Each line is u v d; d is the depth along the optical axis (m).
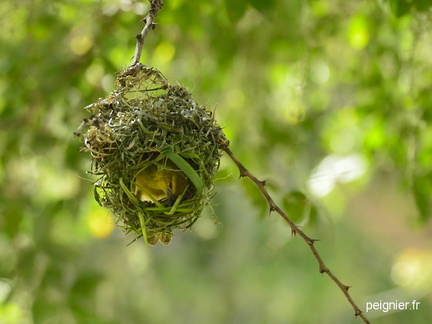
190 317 15.73
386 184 17.48
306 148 12.60
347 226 17.58
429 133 10.76
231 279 16.06
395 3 8.34
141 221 5.78
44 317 9.93
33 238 10.54
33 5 10.02
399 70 10.15
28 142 10.52
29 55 10.10
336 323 16.94
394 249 17.58
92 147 5.90
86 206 11.57
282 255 16.58
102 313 11.48
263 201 8.41
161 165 5.75
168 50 10.70
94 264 13.20
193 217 5.97
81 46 10.20
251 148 11.70
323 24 10.50
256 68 11.30
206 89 11.17
